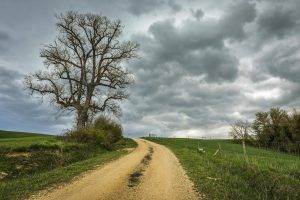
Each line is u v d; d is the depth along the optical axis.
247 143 83.88
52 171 24.88
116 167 28.14
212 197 17.92
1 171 23.30
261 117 83.00
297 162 37.59
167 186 20.61
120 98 63.75
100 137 48.50
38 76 59.94
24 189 18.14
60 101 60.50
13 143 32.75
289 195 19.83
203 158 39.09
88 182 20.89
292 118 79.88
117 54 64.19
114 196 17.53
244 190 20.34
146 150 49.56
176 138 101.19
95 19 62.69
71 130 46.22
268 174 24.91
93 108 62.78
